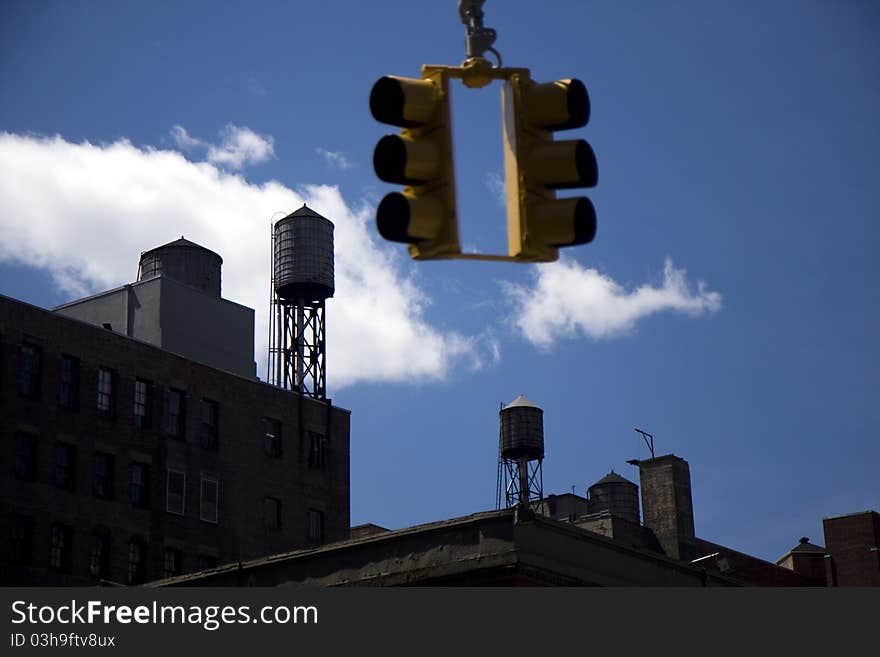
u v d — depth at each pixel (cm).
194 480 7762
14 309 7062
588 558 3762
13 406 6944
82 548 7081
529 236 1169
